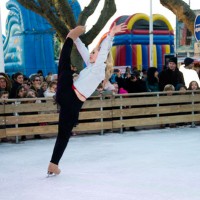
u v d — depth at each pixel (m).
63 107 4.20
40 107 6.77
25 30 18.80
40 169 4.76
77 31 4.21
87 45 8.79
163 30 22.73
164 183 4.03
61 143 4.32
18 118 6.60
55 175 4.41
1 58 9.86
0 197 3.68
